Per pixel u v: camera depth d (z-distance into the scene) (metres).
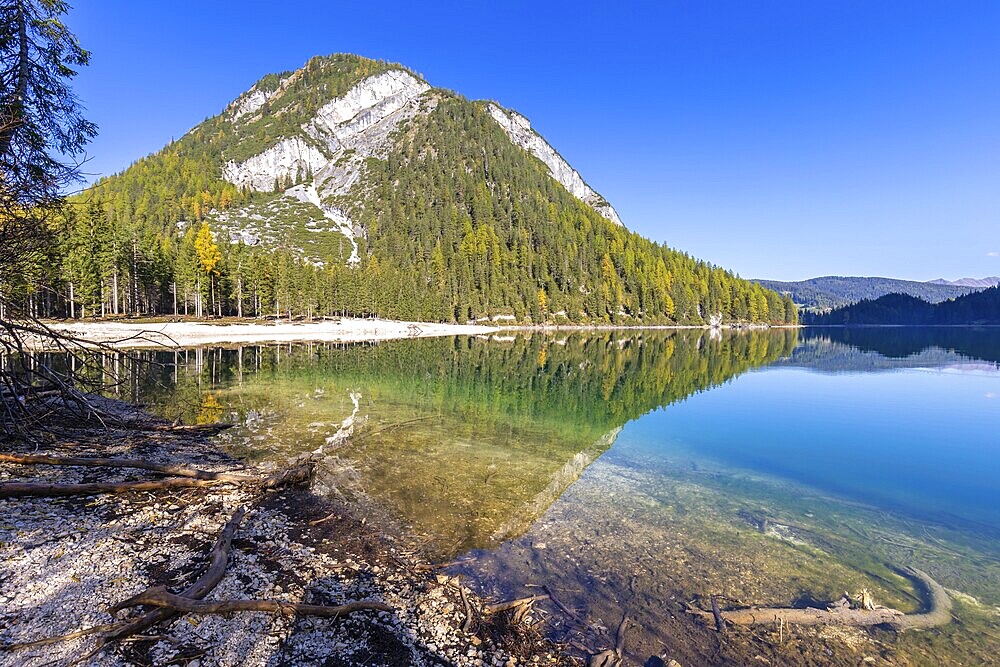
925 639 5.94
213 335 55.16
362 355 40.69
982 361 46.06
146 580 5.54
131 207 122.69
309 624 5.14
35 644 4.27
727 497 10.90
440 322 103.56
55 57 11.07
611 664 5.18
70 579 5.41
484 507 9.57
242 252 80.06
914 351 59.84
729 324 144.50
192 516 7.60
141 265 59.78
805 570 7.60
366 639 5.05
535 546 7.98
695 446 15.57
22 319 9.77
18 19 10.27
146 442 11.83
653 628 5.92
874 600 6.78
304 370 29.30
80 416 12.31
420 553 7.40
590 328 117.88
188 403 18.16
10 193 8.24
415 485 10.57
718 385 30.22
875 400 24.86
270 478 9.44
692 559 7.81
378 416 17.34
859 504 10.66
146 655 4.38
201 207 150.00
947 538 8.96
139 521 7.20
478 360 40.84
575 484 11.33
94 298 50.47
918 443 16.22
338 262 128.50
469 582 6.64
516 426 17.23
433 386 25.34
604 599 6.52
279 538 7.23
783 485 11.90
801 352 58.47
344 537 7.60
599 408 21.56
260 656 4.55
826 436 17.14
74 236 46.91
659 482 11.80
